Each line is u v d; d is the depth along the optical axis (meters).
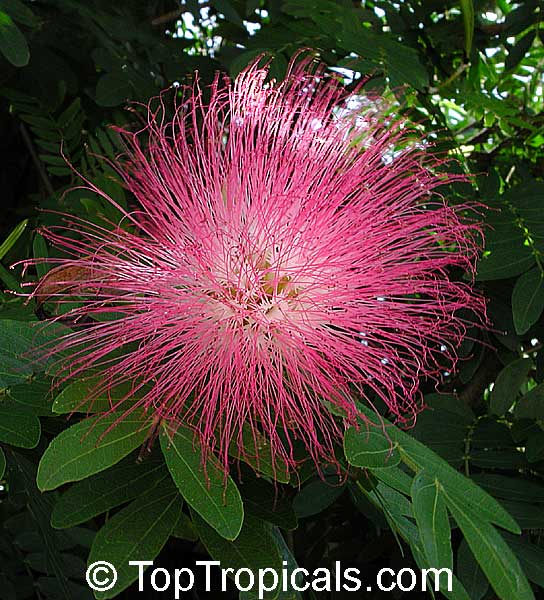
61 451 0.12
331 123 0.14
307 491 0.17
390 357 0.14
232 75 0.18
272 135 0.14
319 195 0.13
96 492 0.12
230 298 0.13
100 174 0.20
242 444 0.12
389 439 0.12
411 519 0.13
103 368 0.13
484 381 0.20
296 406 0.13
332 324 0.13
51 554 0.18
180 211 0.14
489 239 0.18
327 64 0.19
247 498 0.13
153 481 0.13
